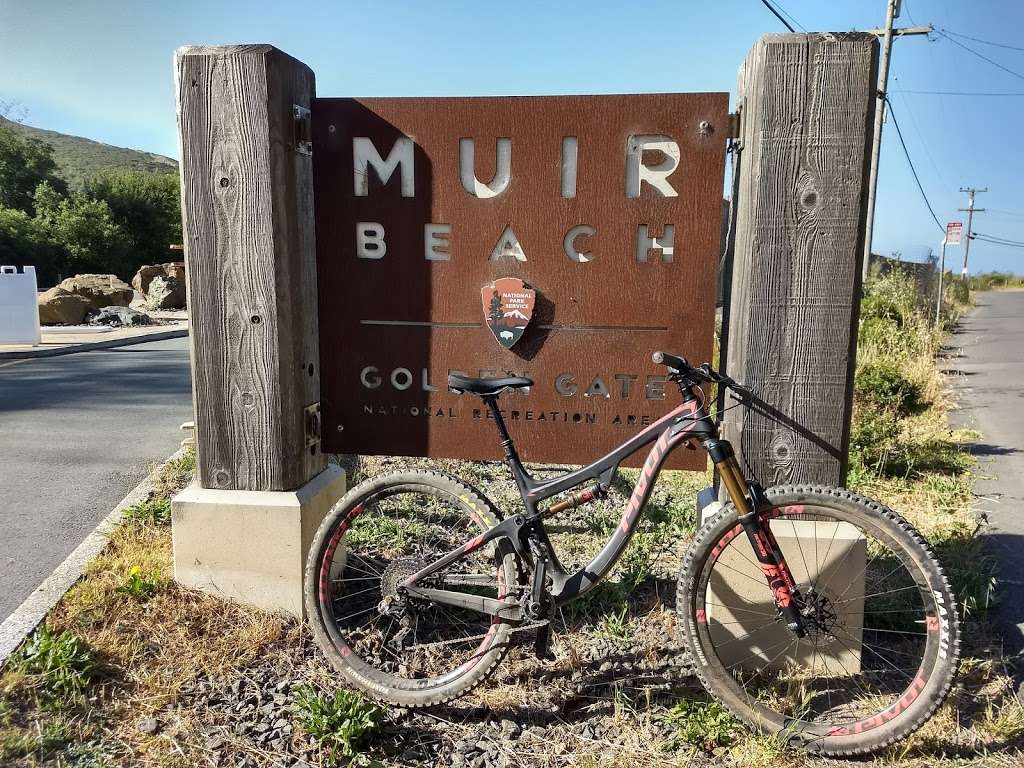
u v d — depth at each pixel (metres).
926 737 2.56
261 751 2.46
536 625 2.69
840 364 2.86
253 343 3.16
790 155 2.76
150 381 10.45
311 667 2.93
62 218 42.38
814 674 2.93
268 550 3.22
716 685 2.63
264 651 3.02
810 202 2.78
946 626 2.44
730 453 2.60
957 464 5.83
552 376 3.28
